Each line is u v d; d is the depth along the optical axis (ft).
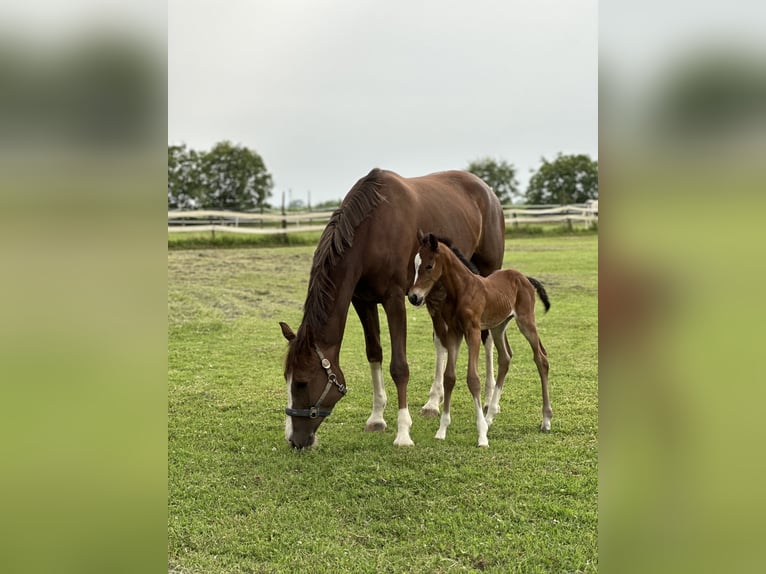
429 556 10.83
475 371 16.26
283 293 41.27
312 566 10.56
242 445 16.44
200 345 28.35
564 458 14.96
